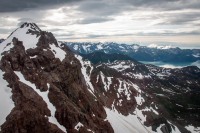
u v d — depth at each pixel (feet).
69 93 561.43
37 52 587.27
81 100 587.68
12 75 474.49
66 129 460.14
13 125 383.45
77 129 470.39
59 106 479.41
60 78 576.20
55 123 451.12
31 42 620.49
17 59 527.81
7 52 538.47
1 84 450.30
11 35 653.71
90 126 508.12
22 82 473.67
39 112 429.38
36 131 401.08
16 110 403.54
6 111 400.88
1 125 379.35
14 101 422.41
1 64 493.77
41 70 555.69
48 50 620.90
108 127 593.01
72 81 597.52
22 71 514.27
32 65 539.70
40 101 457.27
